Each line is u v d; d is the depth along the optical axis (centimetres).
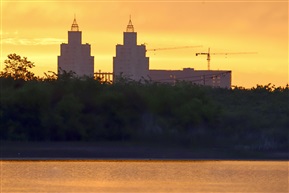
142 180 16712
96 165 18525
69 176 17038
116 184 16175
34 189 15612
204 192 15525
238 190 15725
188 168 18225
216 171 17800
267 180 16762
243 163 19012
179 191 15562
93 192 15388
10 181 16400
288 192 15612
